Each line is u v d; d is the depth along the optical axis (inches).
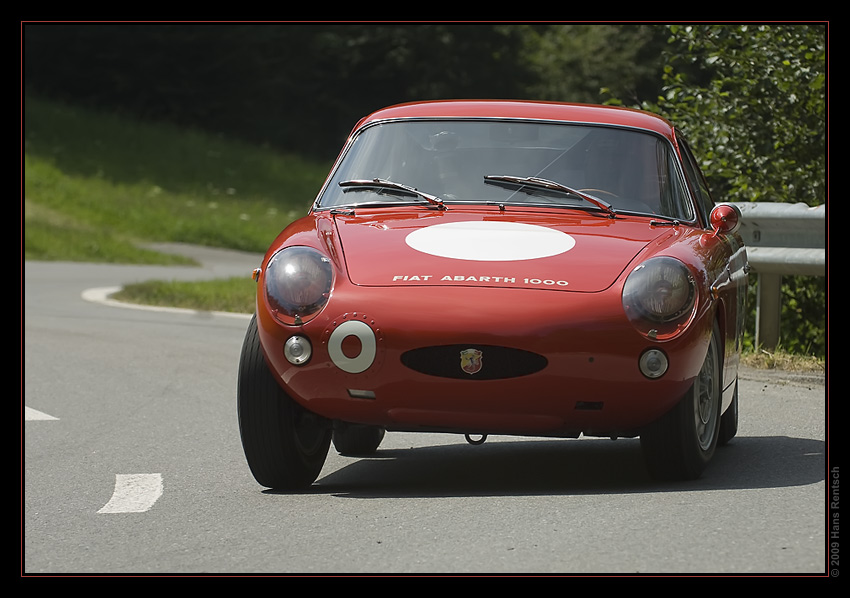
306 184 6530.5
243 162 6683.1
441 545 478.3
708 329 593.0
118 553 496.7
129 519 570.9
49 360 1288.1
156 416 941.2
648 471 618.2
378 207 677.3
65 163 5703.7
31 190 4889.3
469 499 577.6
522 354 567.8
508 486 626.2
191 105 7500.0
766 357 1123.9
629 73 6397.6
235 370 1207.6
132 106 7317.9
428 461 739.4
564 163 690.8
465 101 744.3
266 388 607.5
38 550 508.1
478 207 668.1
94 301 2049.7
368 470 710.5
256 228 4894.2
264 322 593.6
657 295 574.9
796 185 1389.0
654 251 605.0
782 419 848.3
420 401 576.4
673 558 441.4
